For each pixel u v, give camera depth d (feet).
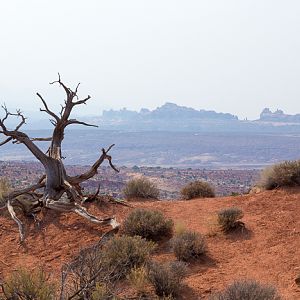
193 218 61.36
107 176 423.64
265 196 65.82
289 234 50.29
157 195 83.51
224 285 39.29
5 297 31.48
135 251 43.68
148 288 38.58
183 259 46.03
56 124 70.33
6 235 56.70
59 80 67.41
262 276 40.81
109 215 63.26
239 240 50.85
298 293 36.24
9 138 65.26
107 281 33.42
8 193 66.33
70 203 61.21
